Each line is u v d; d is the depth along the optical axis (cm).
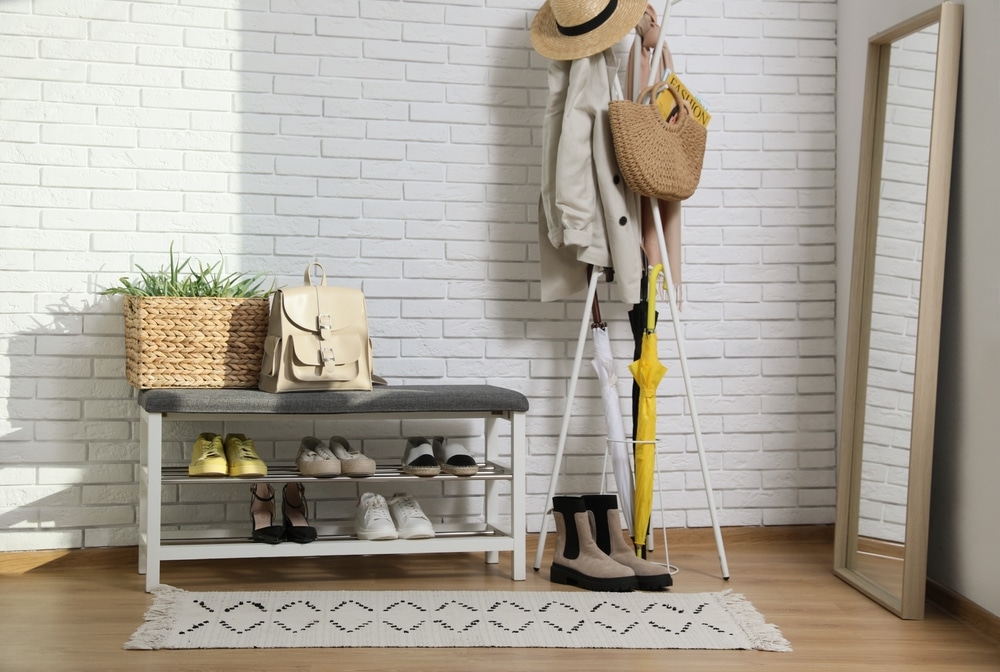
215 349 288
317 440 301
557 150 311
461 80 337
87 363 315
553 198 314
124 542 316
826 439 354
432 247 335
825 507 354
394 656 226
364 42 331
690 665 223
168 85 320
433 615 254
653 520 345
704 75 350
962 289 266
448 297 336
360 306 287
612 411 319
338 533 300
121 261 317
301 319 279
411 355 334
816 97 355
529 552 332
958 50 265
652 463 301
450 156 336
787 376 353
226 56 323
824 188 355
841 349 349
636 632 243
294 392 278
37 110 313
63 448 313
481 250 338
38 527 311
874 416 298
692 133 309
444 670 217
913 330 278
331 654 226
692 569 313
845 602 277
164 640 231
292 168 327
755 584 295
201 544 278
